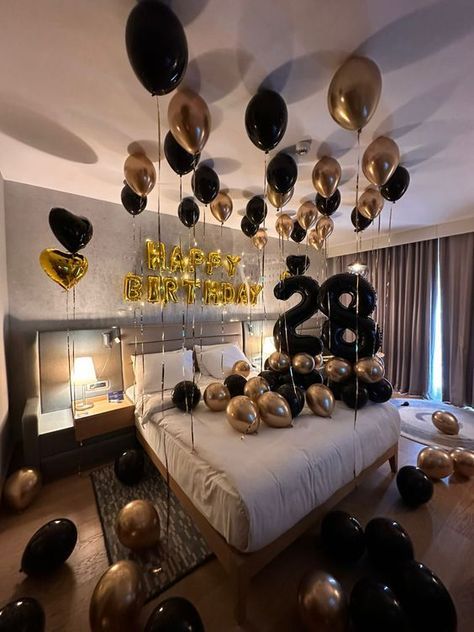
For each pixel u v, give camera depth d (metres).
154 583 1.23
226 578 1.26
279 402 1.55
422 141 1.68
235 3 0.86
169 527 1.55
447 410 3.23
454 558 1.35
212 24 0.93
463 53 1.06
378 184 1.53
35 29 0.93
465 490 1.88
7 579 1.26
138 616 0.98
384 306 4.07
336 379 1.89
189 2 0.86
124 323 2.68
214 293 3.22
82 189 2.28
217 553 1.17
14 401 2.24
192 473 1.34
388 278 4.03
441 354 3.54
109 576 1.02
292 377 1.91
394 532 1.27
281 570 1.30
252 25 0.94
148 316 2.82
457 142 1.69
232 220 3.11
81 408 2.16
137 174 1.60
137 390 2.30
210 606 1.14
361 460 1.60
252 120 1.18
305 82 1.20
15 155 1.74
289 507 1.18
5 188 2.12
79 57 1.04
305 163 1.90
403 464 2.20
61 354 2.26
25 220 2.21
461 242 3.33
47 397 2.21
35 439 1.87
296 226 2.75
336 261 4.70
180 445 1.50
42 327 2.32
